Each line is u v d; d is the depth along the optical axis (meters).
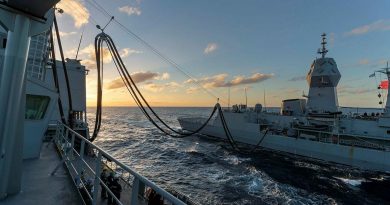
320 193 23.12
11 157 4.89
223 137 48.88
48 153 10.09
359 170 30.55
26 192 5.59
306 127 37.41
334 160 33.44
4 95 4.47
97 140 55.97
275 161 34.25
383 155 29.78
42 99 9.27
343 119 35.25
